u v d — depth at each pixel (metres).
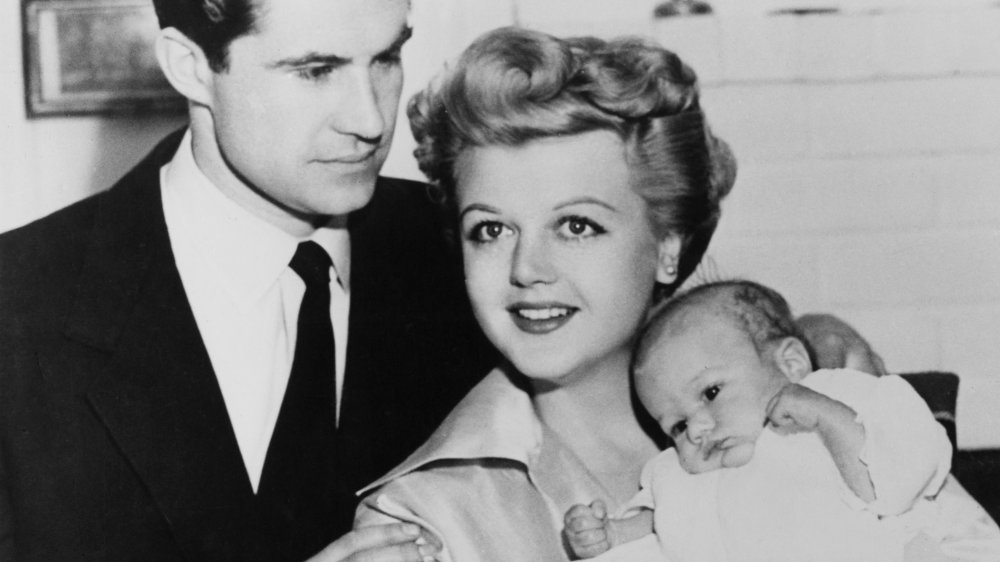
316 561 1.12
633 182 1.17
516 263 1.17
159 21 1.17
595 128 1.16
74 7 1.53
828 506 1.17
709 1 1.48
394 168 1.43
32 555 1.18
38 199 1.55
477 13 1.45
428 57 1.44
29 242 1.23
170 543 1.19
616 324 1.19
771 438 1.21
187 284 1.22
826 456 1.19
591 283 1.17
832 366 1.28
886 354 1.52
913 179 1.51
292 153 1.15
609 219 1.17
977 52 1.50
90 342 1.19
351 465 1.25
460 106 1.17
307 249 1.24
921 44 1.50
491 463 1.22
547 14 1.46
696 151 1.20
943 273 1.51
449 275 1.30
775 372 1.23
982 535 1.18
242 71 1.13
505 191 1.17
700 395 1.22
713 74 1.49
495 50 1.17
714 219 1.25
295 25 1.11
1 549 1.18
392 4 1.15
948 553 1.16
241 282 1.22
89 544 1.18
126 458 1.18
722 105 1.50
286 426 1.22
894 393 1.20
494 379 1.26
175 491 1.19
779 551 1.17
